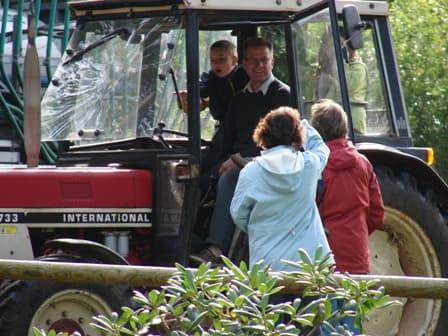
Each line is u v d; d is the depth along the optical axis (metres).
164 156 22.25
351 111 23.70
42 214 22.20
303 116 22.94
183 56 22.42
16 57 33.47
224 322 11.47
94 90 23.19
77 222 22.16
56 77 23.50
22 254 22.19
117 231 22.55
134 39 22.80
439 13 37.69
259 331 11.45
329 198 19.95
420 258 24.33
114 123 23.02
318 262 12.35
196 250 22.50
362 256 20.00
